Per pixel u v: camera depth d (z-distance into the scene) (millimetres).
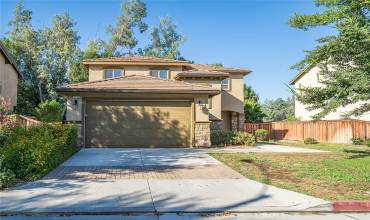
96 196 8734
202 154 17016
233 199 8688
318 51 15625
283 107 61812
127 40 61031
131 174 11625
